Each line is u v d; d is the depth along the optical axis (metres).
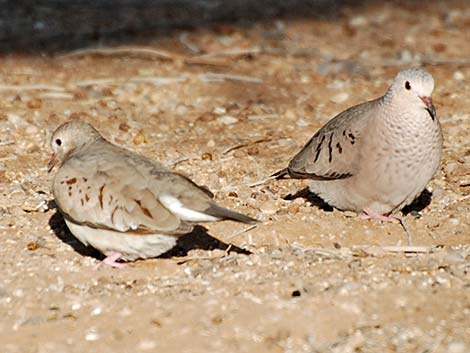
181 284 11.80
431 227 13.49
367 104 13.70
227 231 13.38
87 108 18.66
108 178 12.00
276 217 13.82
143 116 18.33
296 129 17.80
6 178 15.27
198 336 10.59
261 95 19.61
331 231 13.34
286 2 27.08
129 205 11.80
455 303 11.23
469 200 14.48
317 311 11.03
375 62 21.94
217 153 16.48
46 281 11.95
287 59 22.05
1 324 10.98
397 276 11.88
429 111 12.84
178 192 11.82
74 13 25.58
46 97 19.16
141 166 12.13
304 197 14.68
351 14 25.92
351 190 13.53
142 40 23.25
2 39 23.27
